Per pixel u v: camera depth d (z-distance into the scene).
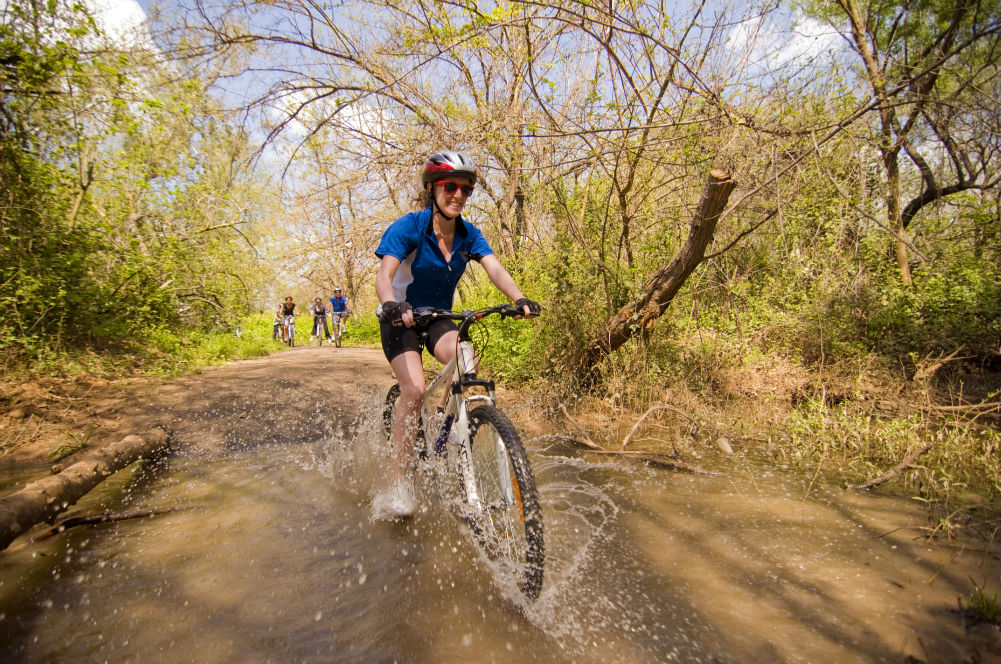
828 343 6.79
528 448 4.40
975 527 2.91
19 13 6.62
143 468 4.02
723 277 7.34
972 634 2.04
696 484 3.58
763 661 1.92
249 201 10.45
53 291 7.20
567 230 6.04
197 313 11.96
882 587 2.37
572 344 5.68
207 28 6.31
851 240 7.30
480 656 1.95
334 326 18.30
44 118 7.32
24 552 2.70
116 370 7.23
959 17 7.02
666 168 5.95
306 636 2.05
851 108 5.42
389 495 3.34
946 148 7.66
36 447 4.41
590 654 1.96
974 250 8.60
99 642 2.01
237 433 4.92
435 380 3.12
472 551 2.72
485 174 7.39
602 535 2.87
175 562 2.60
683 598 2.30
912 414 4.75
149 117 8.38
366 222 9.02
